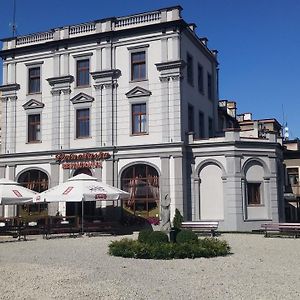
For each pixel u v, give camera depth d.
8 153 35.75
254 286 10.56
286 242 22.12
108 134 32.69
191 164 31.52
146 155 31.52
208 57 38.81
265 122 49.28
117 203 31.94
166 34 31.88
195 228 26.89
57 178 33.88
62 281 11.34
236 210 30.23
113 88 33.00
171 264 14.34
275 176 31.75
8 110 36.34
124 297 9.41
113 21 33.44
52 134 34.44
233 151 30.69
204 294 9.68
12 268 13.73
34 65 35.75
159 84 31.75
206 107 37.38
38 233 27.78
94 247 19.98
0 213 35.16
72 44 34.56
